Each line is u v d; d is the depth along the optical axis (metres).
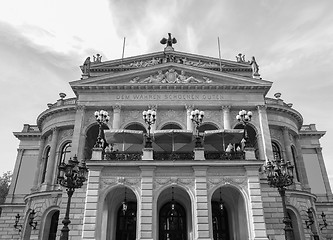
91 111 37.44
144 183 26.53
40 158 41.12
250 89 38.03
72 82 37.66
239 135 31.52
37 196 36.88
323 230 42.16
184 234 32.59
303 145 48.78
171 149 33.62
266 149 35.12
